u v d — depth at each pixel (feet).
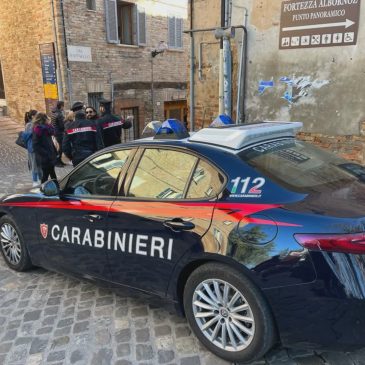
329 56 20.54
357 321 7.53
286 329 8.16
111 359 9.55
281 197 8.55
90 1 41.83
